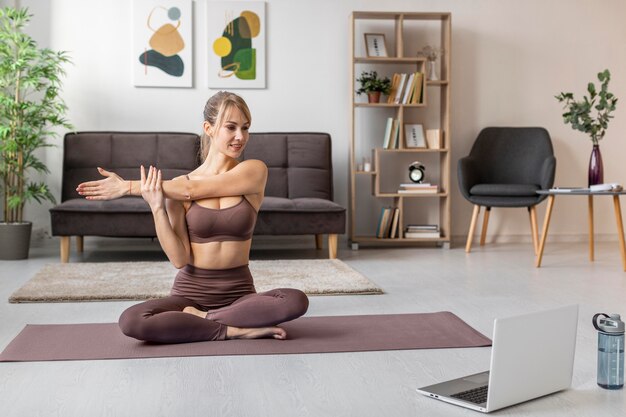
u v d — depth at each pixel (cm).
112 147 586
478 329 318
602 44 675
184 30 624
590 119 529
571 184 676
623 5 675
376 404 217
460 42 658
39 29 611
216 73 630
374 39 637
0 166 557
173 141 592
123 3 618
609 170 680
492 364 207
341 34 643
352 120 616
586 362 265
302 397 223
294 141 604
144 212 522
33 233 620
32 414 208
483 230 645
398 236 632
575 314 231
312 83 643
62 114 615
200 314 295
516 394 215
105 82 620
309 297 393
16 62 539
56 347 281
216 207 296
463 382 234
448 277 461
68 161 580
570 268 501
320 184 600
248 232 301
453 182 662
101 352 273
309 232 540
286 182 598
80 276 448
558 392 230
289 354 272
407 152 655
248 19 632
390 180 656
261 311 287
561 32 670
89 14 616
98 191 284
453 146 661
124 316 281
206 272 300
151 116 626
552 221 675
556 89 671
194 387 233
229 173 296
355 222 652
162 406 215
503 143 637
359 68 646
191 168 591
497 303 375
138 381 239
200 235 296
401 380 241
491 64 662
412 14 619
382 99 649
